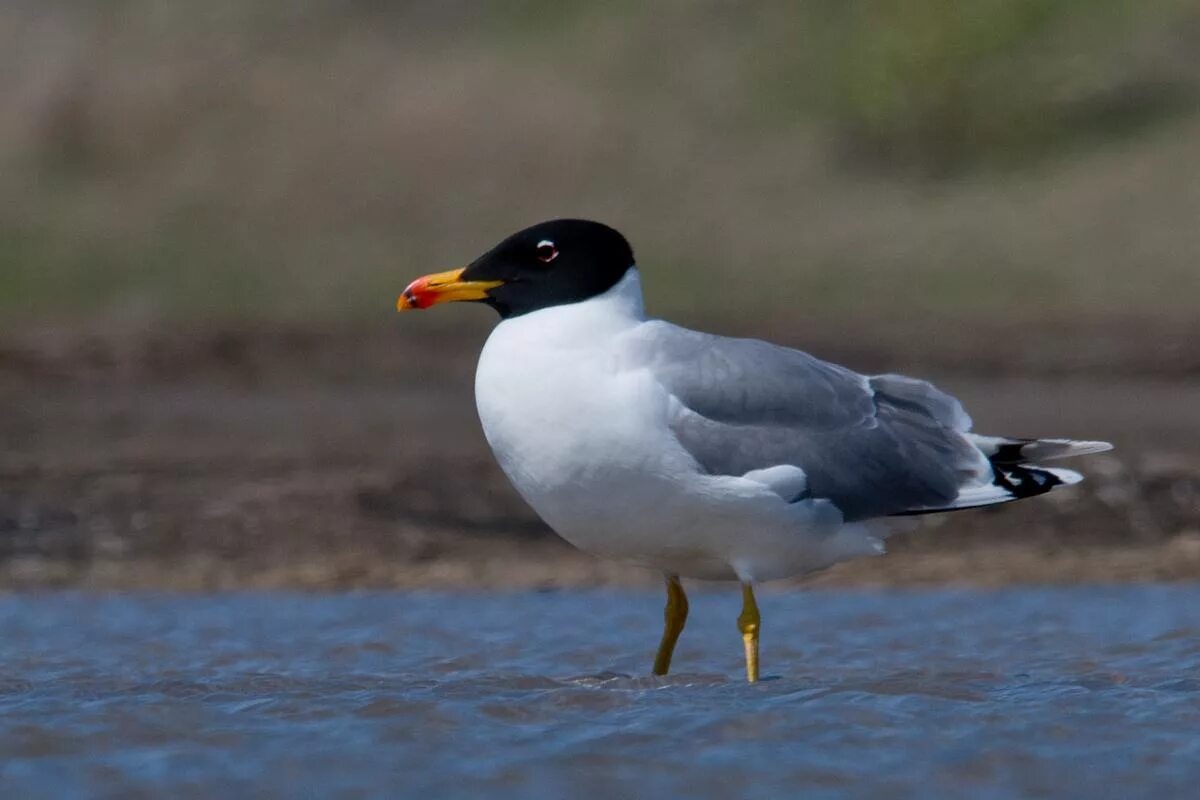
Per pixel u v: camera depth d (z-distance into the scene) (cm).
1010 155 2712
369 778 697
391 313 2241
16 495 1392
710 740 747
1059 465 1423
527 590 1236
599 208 2602
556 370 816
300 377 1953
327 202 2597
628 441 809
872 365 2011
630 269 845
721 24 3083
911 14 2827
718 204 2612
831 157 2755
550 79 2927
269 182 2636
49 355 1997
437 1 3156
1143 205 2488
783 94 2903
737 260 2431
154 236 2489
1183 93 2777
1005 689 852
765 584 1247
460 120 2783
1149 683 873
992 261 2375
